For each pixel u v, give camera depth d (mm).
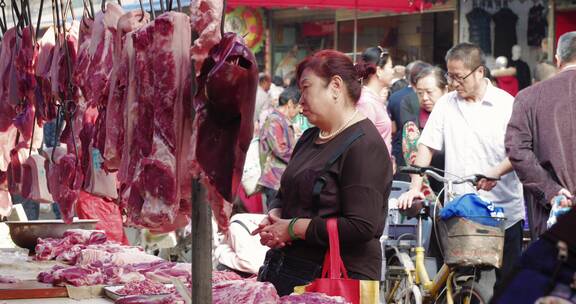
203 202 3822
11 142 7145
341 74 4887
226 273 5523
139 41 4516
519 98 7062
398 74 13656
